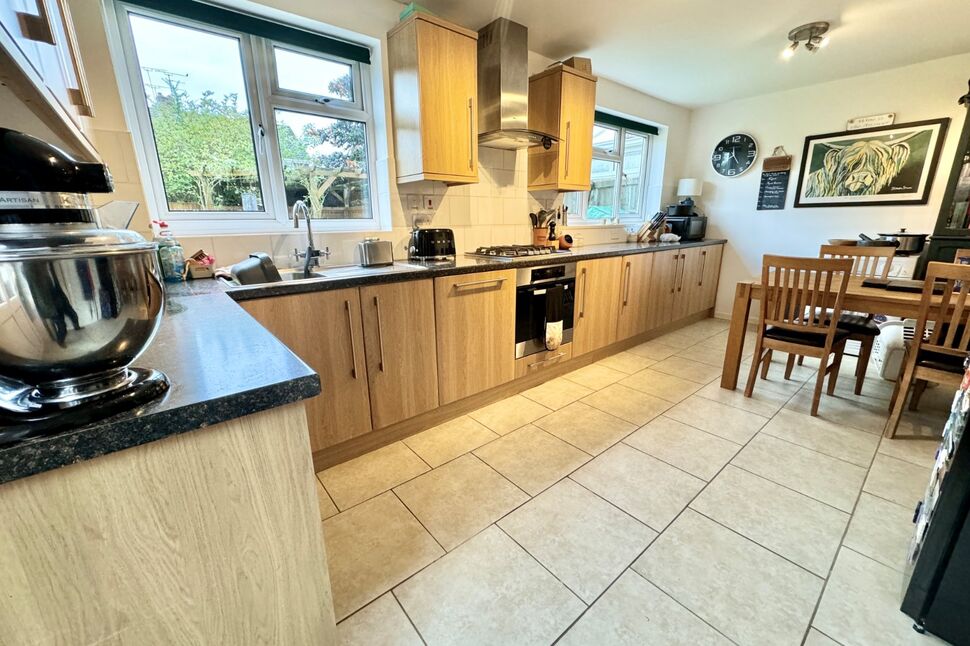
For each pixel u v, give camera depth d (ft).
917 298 6.51
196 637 2.17
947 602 3.47
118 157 5.62
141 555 1.93
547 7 7.84
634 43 9.43
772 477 5.82
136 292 1.83
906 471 5.91
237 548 2.19
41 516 1.67
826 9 7.83
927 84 10.33
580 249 10.96
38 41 2.59
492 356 7.89
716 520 5.01
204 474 2.02
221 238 6.55
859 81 11.30
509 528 4.91
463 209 9.43
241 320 3.39
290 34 6.79
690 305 13.84
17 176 1.63
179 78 6.19
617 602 3.97
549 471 6.02
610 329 10.63
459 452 6.55
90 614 1.86
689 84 12.19
